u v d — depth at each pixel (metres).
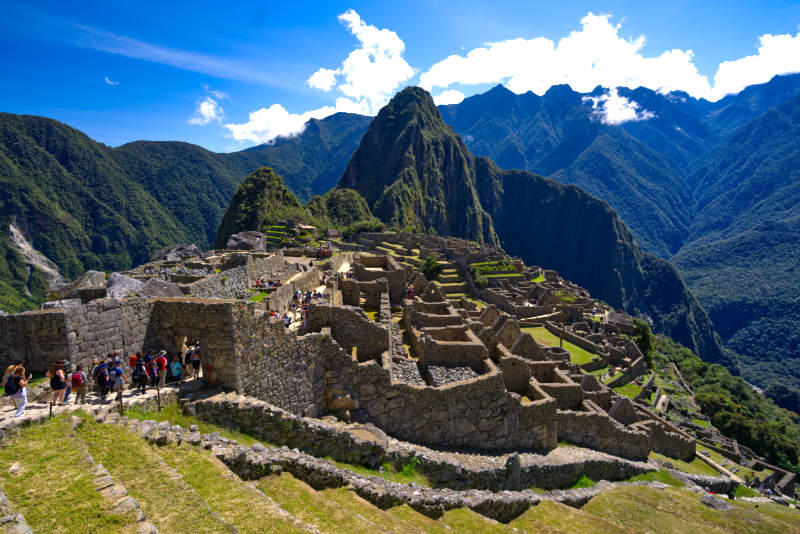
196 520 8.89
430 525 14.38
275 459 13.42
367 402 20.58
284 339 17.45
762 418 99.00
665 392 80.44
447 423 22.22
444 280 113.81
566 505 21.09
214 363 14.98
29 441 9.99
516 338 35.28
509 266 131.00
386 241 161.38
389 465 18.19
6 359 12.92
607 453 29.28
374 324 22.48
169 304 15.40
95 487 8.76
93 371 13.20
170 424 12.76
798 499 46.41
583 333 82.62
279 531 9.56
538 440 25.38
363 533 11.23
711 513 22.12
